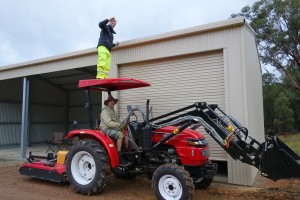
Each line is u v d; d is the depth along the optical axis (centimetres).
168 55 663
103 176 481
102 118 519
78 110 1584
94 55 823
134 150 509
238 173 559
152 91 698
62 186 551
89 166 509
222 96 599
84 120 1551
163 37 663
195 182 495
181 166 453
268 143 406
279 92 2470
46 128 1498
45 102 1498
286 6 2164
